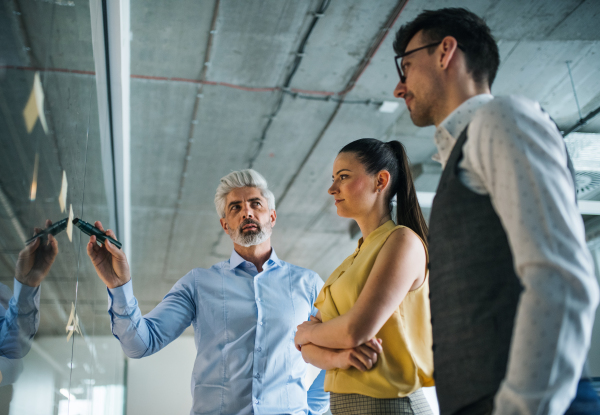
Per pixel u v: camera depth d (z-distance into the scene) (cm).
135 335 165
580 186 509
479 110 81
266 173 646
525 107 78
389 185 140
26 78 90
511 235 71
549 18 409
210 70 455
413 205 141
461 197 83
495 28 417
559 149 75
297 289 197
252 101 504
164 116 521
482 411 74
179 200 688
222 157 601
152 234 779
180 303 187
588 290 66
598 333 577
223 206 209
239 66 450
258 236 197
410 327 117
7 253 77
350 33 414
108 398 448
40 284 99
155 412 991
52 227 113
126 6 290
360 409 110
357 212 138
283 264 203
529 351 65
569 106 530
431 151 622
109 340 385
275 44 425
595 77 488
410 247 119
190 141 567
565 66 472
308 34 413
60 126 126
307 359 124
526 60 463
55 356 116
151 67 448
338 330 113
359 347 112
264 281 194
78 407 175
